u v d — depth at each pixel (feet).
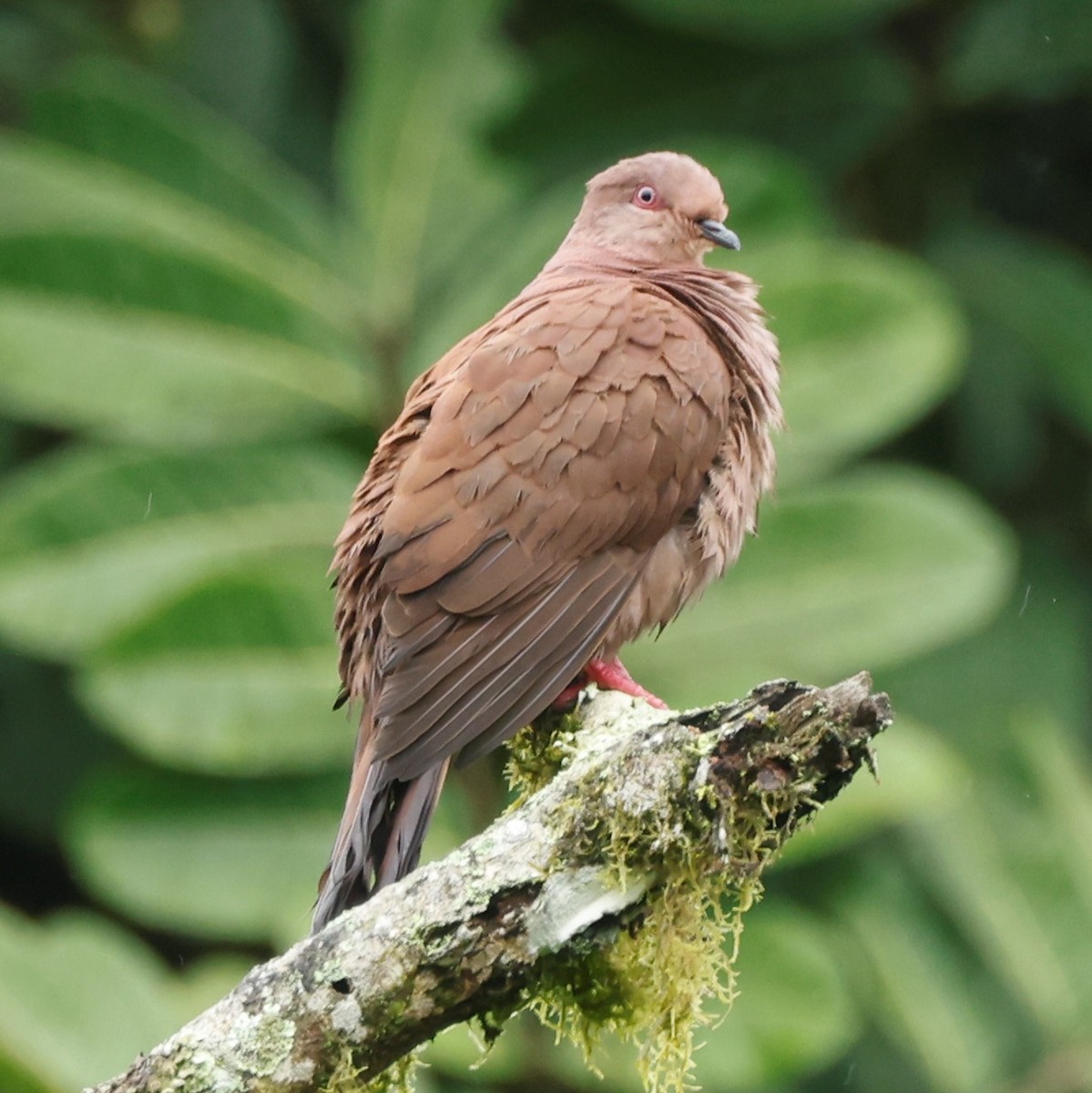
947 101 45.62
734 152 40.34
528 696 26.25
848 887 38.93
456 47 40.96
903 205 47.44
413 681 26.00
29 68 46.91
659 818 20.49
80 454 39.04
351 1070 20.04
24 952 33.65
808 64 45.11
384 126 40.63
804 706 20.70
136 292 37.40
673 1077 21.89
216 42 45.80
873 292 37.14
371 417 38.73
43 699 43.11
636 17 44.37
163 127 39.86
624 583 28.12
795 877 39.19
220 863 35.65
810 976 34.65
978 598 35.94
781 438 37.04
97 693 33.88
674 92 44.93
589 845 20.51
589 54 44.39
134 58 46.55
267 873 35.68
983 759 39.58
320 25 48.19
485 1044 22.36
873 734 20.80
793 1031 34.45
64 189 39.09
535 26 48.19
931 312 37.22
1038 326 44.39
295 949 20.29
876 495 36.40
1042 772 38.14
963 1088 36.58
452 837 35.14
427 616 26.84
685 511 29.04
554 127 44.78
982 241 45.88
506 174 43.39
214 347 37.81
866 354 37.11
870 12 43.39
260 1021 19.99
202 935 37.06
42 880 48.32
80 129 39.75
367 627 27.76
